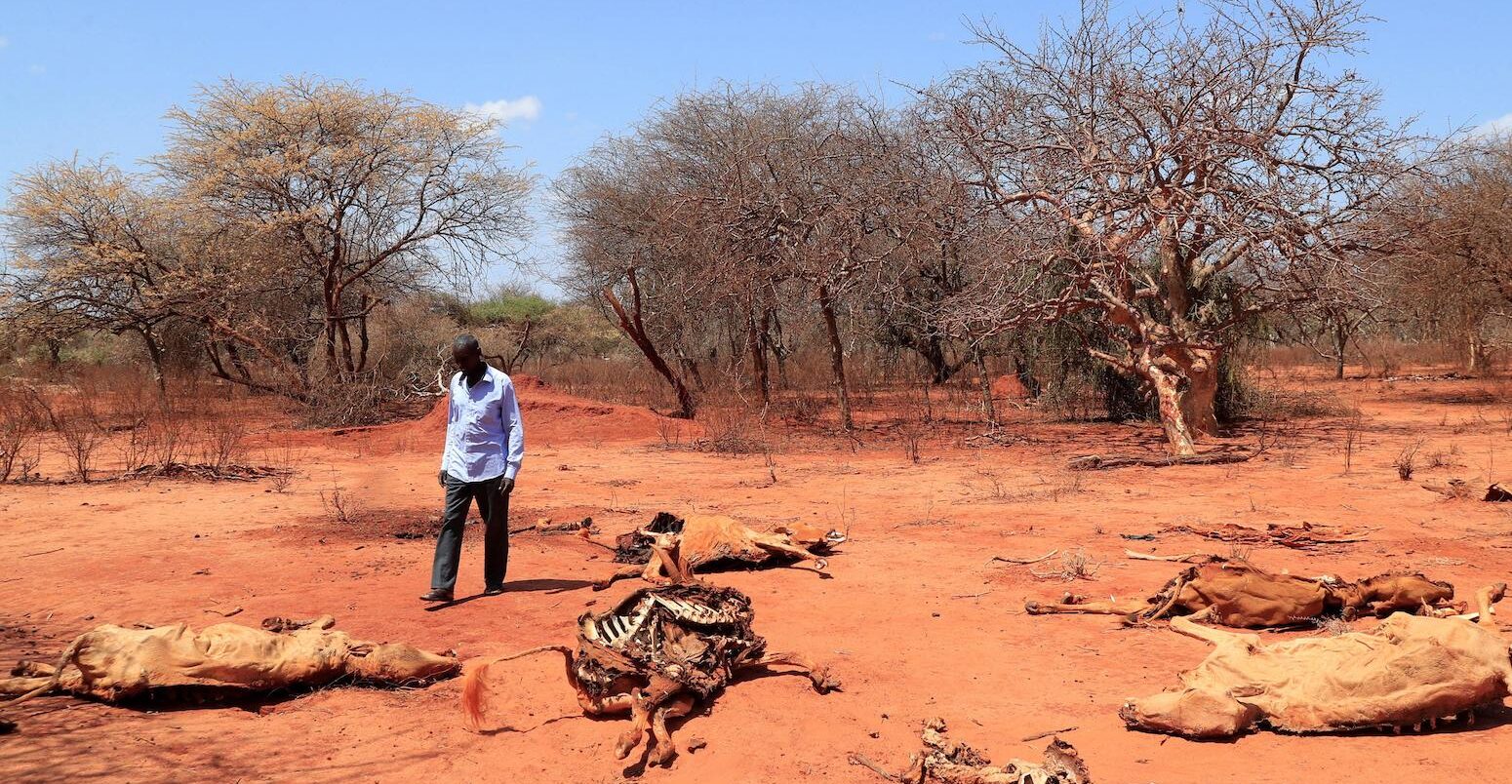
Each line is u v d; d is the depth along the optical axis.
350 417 24.61
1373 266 16.58
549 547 9.72
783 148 23.00
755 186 21.73
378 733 5.08
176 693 5.43
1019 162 18.31
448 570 7.61
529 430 20.97
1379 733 4.84
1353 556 8.74
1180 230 17.08
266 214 26.88
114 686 5.32
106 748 4.77
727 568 8.74
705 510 11.90
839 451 18.27
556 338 45.53
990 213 17.92
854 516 11.35
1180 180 16.83
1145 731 4.93
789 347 33.06
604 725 5.18
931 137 19.34
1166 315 20.23
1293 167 16.58
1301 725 4.85
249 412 27.69
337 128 26.92
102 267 26.20
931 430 21.28
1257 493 12.35
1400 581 6.62
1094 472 14.76
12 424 19.42
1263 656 5.17
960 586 7.94
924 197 20.39
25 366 35.38
